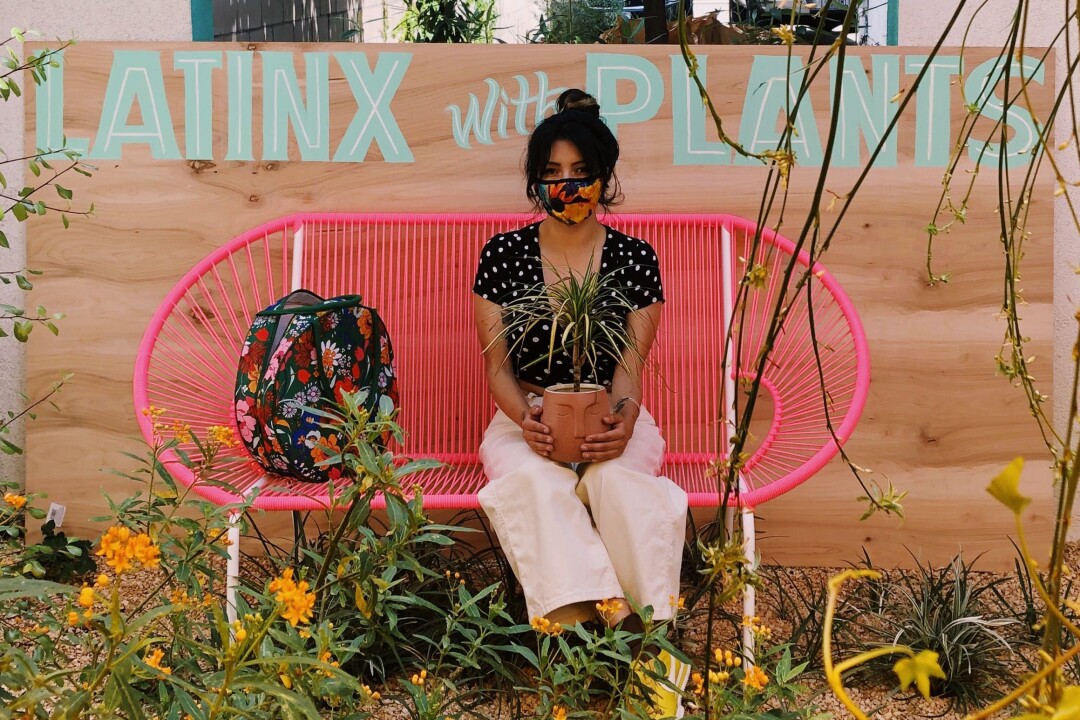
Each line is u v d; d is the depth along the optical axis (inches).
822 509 112.3
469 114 110.0
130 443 112.1
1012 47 43.9
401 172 110.6
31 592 39.4
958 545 112.1
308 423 84.1
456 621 68.5
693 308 106.7
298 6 176.4
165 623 75.2
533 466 79.6
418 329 106.2
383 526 105.3
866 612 90.8
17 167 115.4
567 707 69.4
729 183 110.5
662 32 142.8
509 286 93.7
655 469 86.8
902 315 111.2
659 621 75.9
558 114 91.7
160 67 109.6
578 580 75.0
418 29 165.5
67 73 109.4
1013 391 111.3
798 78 109.3
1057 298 117.1
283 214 111.0
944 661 81.2
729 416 105.0
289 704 39.4
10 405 116.0
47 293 111.7
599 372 92.6
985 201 110.4
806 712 60.4
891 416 111.7
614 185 109.9
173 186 110.7
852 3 34.3
